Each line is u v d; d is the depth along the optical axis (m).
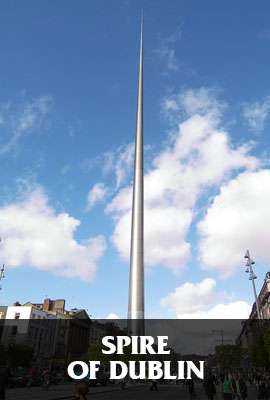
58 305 110.94
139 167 98.31
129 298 85.31
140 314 83.00
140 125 104.44
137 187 95.50
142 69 113.69
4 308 88.38
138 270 86.81
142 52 116.12
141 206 93.50
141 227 91.12
